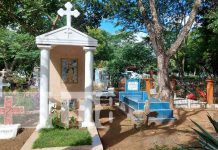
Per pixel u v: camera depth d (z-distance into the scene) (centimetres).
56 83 1321
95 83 2561
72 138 827
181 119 1163
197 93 1936
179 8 2438
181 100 1694
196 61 2744
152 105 1145
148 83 1948
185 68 3831
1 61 3428
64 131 912
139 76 2903
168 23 2522
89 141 799
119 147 797
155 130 976
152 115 1112
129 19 2078
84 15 1864
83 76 1341
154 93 1938
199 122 1106
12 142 834
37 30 1680
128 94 1576
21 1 1487
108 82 2892
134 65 2922
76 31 995
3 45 2855
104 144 826
